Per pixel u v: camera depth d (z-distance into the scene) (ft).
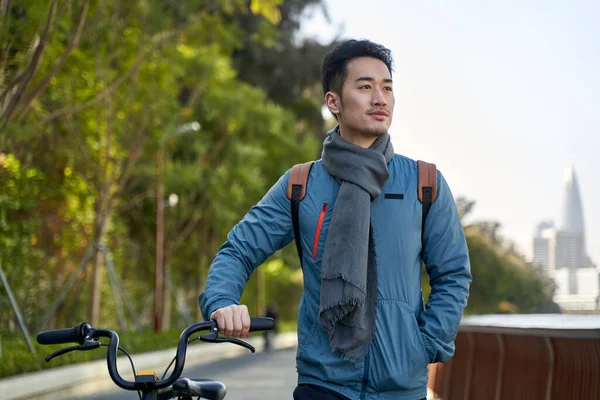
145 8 85.66
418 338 11.12
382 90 11.78
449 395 37.22
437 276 11.59
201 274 150.20
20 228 98.84
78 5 70.38
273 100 173.27
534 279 93.91
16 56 64.34
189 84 112.78
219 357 104.99
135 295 134.82
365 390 11.17
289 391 55.67
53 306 94.17
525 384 25.55
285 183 11.78
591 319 27.48
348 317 10.99
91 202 108.99
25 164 98.12
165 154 121.08
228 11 86.12
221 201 129.08
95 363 72.33
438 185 11.51
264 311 175.32
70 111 73.15
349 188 11.26
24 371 61.05
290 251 164.35
